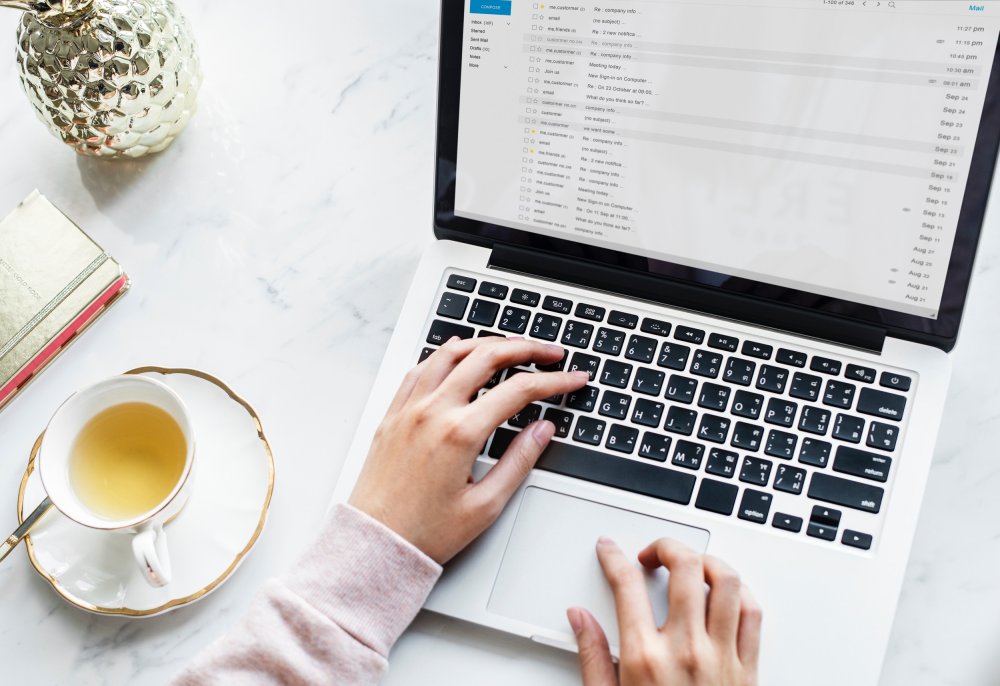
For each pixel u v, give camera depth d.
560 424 0.71
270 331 0.81
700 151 0.69
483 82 0.71
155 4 0.78
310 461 0.76
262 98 0.90
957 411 0.74
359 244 0.84
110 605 0.69
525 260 0.77
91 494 0.70
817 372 0.70
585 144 0.71
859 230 0.67
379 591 0.64
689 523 0.68
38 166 0.87
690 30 0.66
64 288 0.79
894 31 0.62
